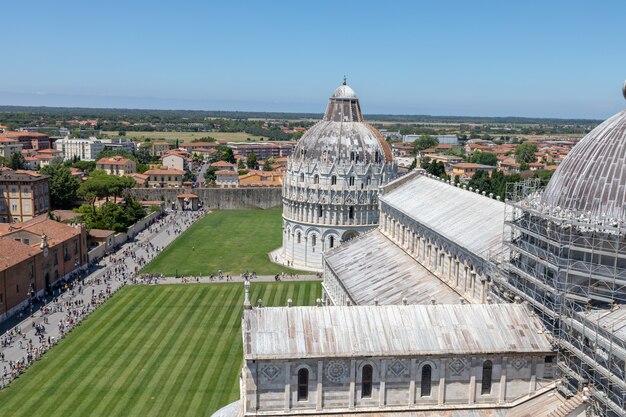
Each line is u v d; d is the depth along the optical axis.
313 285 144.88
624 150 57.59
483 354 55.94
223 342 100.94
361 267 107.75
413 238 102.50
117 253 171.50
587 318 53.75
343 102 182.88
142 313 116.44
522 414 55.38
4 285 112.56
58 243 136.62
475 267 76.81
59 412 76.25
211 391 82.44
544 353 56.59
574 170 60.72
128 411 76.69
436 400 56.56
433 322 58.38
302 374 55.28
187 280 143.62
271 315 57.56
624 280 54.53
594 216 56.75
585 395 52.38
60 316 114.69
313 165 171.75
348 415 55.72
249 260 170.62
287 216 178.50
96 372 88.31
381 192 125.06
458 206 94.00
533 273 62.78
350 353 54.66
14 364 90.12
